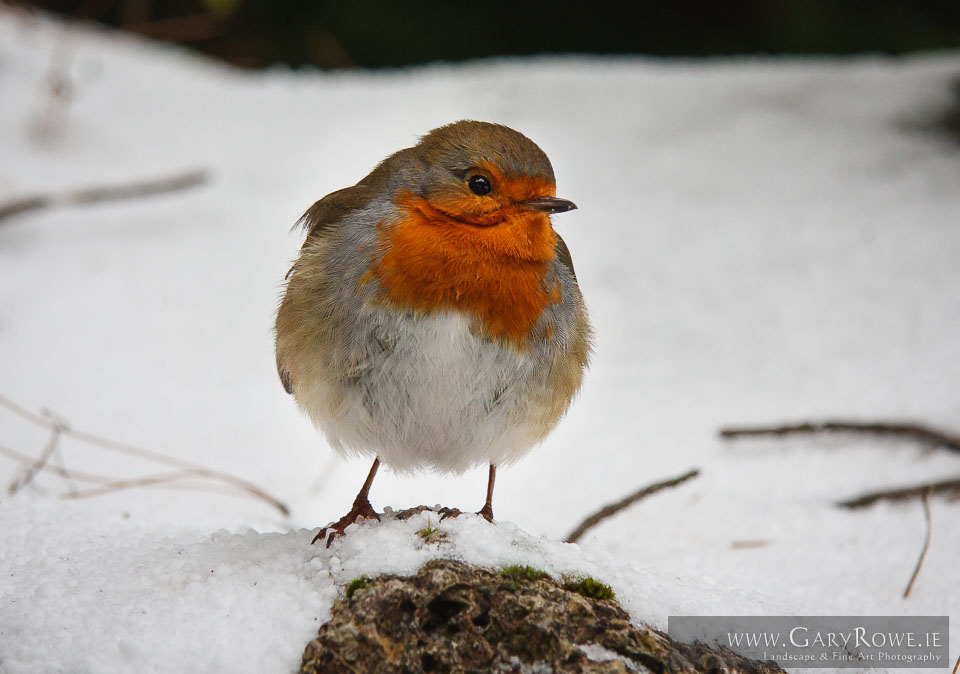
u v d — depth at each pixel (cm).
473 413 685
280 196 1550
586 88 1830
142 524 768
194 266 1383
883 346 1173
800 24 1888
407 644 554
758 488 953
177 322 1265
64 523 745
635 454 1027
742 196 1523
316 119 1756
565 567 602
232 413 1098
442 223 675
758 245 1402
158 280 1346
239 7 2036
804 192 1516
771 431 1021
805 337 1212
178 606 586
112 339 1218
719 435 1042
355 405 686
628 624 571
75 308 1269
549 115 1748
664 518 909
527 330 685
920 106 1680
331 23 2016
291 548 648
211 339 1239
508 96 1808
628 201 1529
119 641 559
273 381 1172
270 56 2070
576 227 1467
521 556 600
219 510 885
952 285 1265
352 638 550
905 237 1377
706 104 1766
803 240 1402
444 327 667
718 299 1306
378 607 563
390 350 671
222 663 547
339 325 679
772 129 1678
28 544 690
